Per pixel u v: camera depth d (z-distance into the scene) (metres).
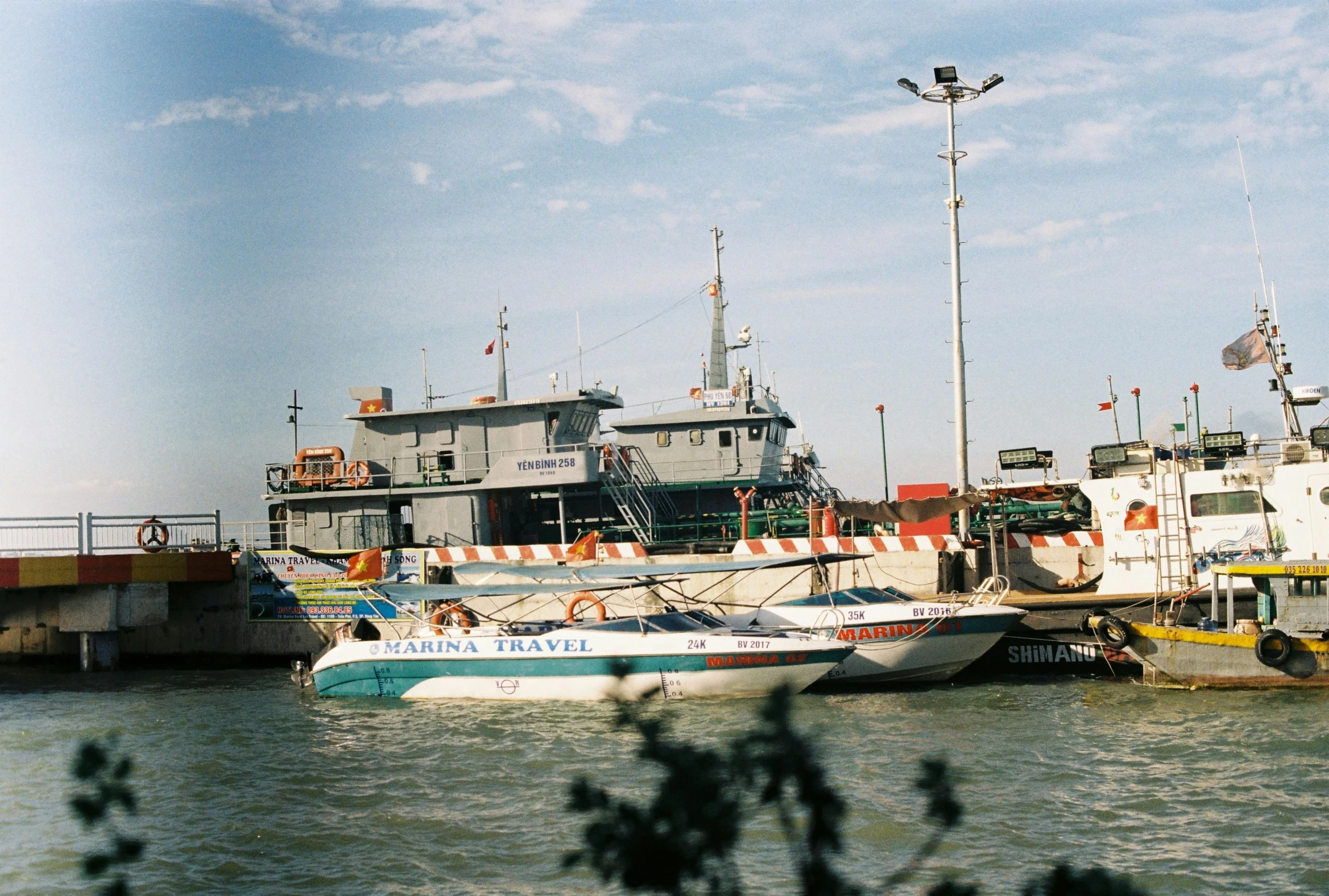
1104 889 7.28
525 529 35.81
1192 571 26.19
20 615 35.16
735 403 36.66
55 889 13.80
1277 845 14.02
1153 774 17.28
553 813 16.11
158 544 33.47
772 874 13.20
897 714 22.19
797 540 30.19
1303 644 22.91
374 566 30.34
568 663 24.11
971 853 14.02
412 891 13.44
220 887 13.60
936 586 29.77
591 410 35.41
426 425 33.88
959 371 31.69
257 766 19.31
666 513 36.19
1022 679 25.91
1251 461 26.39
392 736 21.50
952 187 31.89
